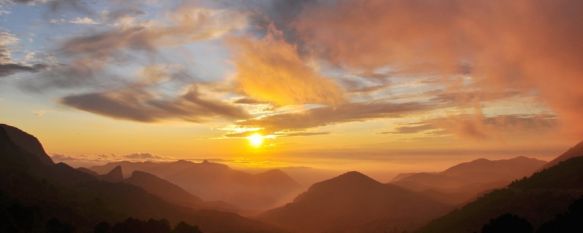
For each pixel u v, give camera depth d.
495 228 93.19
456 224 164.62
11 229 137.75
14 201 166.38
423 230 181.88
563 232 86.38
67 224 158.50
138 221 168.12
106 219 199.62
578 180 172.12
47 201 189.38
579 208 89.19
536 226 132.12
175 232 172.75
